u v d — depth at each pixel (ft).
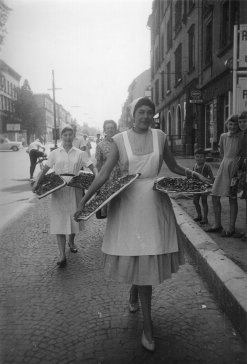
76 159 15.72
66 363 8.43
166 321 10.36
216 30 52.60
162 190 9.05
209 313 10.82
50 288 12.71
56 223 15.03
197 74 65.36
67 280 13.44
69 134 15.75
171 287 12.78
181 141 79.25
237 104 22.97
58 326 10.07
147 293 9.06
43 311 10.96
